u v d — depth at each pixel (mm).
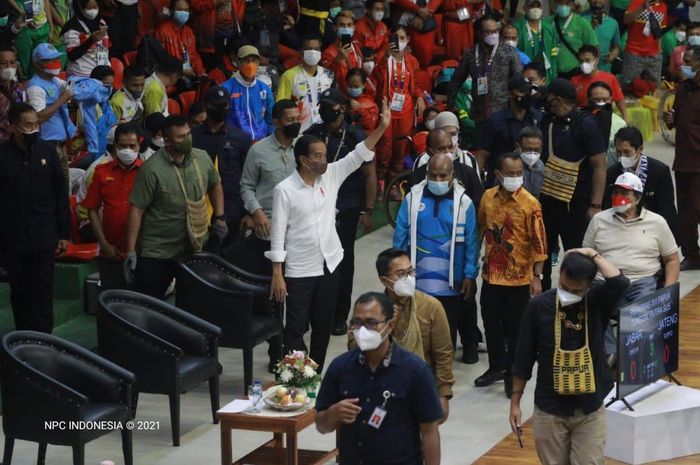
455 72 20719
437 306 10055
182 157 13773
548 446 10164
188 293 13797
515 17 27203
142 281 13891
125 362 12531
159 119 15688
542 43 23422
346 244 15430
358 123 19406
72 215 16031
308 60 18656
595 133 15250
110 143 15586
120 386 11719
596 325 10023
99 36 18094
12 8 17719
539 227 13492
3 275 15547
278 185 13227
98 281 15320
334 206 13539
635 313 12336
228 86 17828
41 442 11430
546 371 10094
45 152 13484
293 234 13281
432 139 14133
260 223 14250
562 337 10016
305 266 13312
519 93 15531
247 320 13648
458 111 21031
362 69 20016
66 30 18250
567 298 9906
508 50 20297
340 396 8719
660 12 27859
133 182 14648
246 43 19109
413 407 8664
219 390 14016
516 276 13578
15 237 13430
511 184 13344
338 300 15711
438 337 10062
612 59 25516
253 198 14359
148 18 20422
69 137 16391
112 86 17422
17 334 11625
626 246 13188
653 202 14391
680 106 17953
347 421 8570
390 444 8641
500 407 13570
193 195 13852
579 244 15672
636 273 13172
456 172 14219
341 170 13547
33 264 13602
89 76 18031
